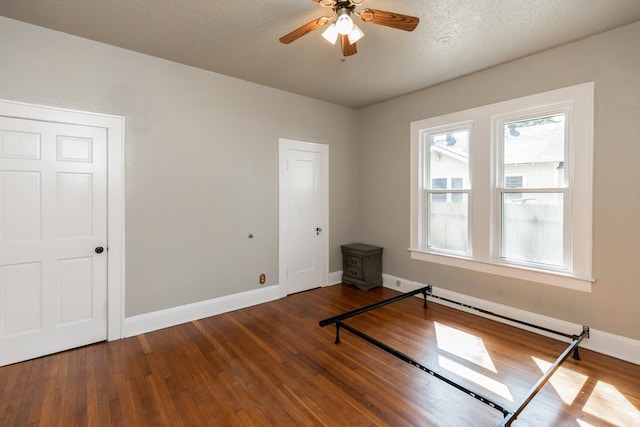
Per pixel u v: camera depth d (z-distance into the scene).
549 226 2.94
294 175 4.14
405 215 4.17
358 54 2.92
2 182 2.37
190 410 1.91
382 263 4.51
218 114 3.42
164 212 3.09
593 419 1.82
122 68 2.83
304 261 4.29
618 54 2.46
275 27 2.49
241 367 2.38
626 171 2.45
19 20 2.37
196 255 3.31
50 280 2.56
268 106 3.82
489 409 1.91
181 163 3.18
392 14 1.89
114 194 2.81
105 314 2.80
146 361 2.46
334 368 2.37
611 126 2.51
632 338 2.44
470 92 3.41
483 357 2.51
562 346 2.68
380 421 1.81
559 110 2.82
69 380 2.20
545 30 2.49
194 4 2.18
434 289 3.84
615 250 2.52
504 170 3.25
